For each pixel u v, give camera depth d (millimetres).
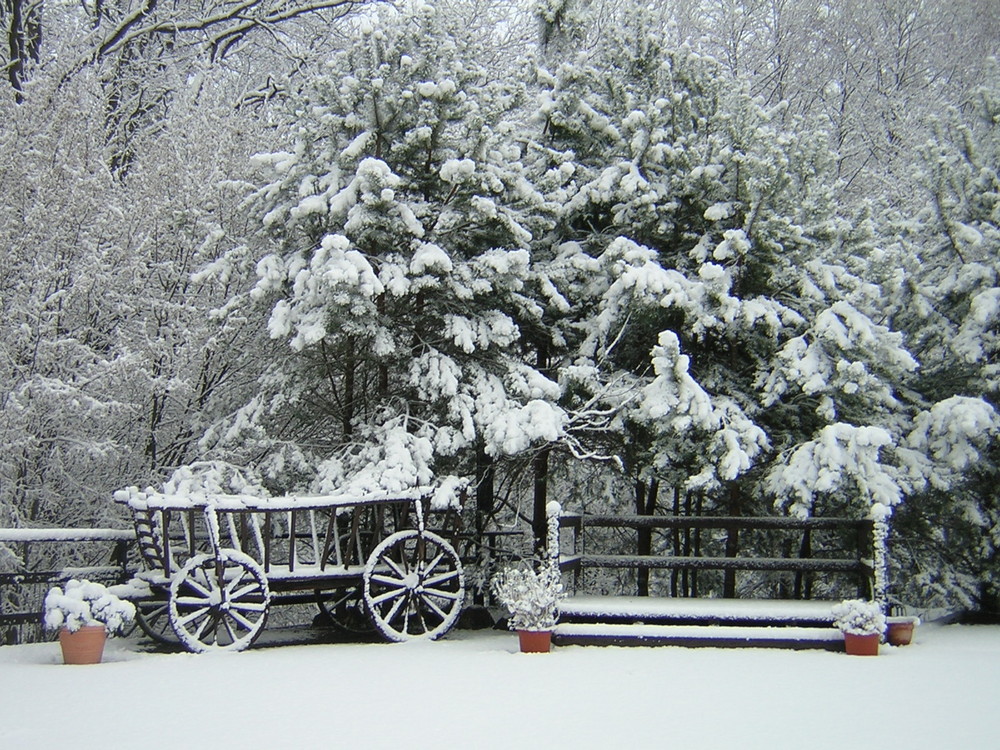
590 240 13664
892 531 12656
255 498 9766
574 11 14938
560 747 5602
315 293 11430
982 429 11664
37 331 11109
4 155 11469
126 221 12219
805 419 12562
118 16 18875
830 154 12938
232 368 12906
